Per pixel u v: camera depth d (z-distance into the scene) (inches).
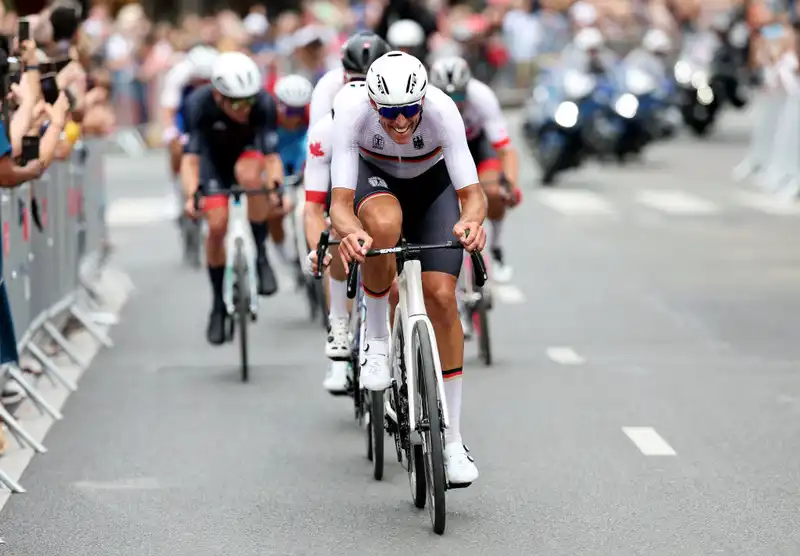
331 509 787.4
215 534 743.7
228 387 1110.4
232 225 1151.0
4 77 860.6
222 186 1173.7
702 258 1784.0
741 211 2263.8
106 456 904.9
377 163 772.0
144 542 731.4
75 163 1328.7
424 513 778.2
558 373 1148.5
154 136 3454.7
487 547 717.3
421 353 724.0
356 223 737.6
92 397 1071.6
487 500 800.9
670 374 1141.1
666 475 850.8
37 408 1023.0
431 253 756.6
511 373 1150.3
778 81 2576.3
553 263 1756.9
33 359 1138.7
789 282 1600.6
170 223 2202.3
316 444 935.7
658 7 4035.4
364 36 893.8
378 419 836.0
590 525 753.0
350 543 726.5
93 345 1275.8
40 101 943.0
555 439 938.7
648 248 1875.0
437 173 777.6
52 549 721.0
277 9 5359.3
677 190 2576.3
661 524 754.2
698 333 1315.2
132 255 1877.5
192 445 932.6
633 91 2947.8
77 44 1378.0
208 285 1632.6
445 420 717.9
